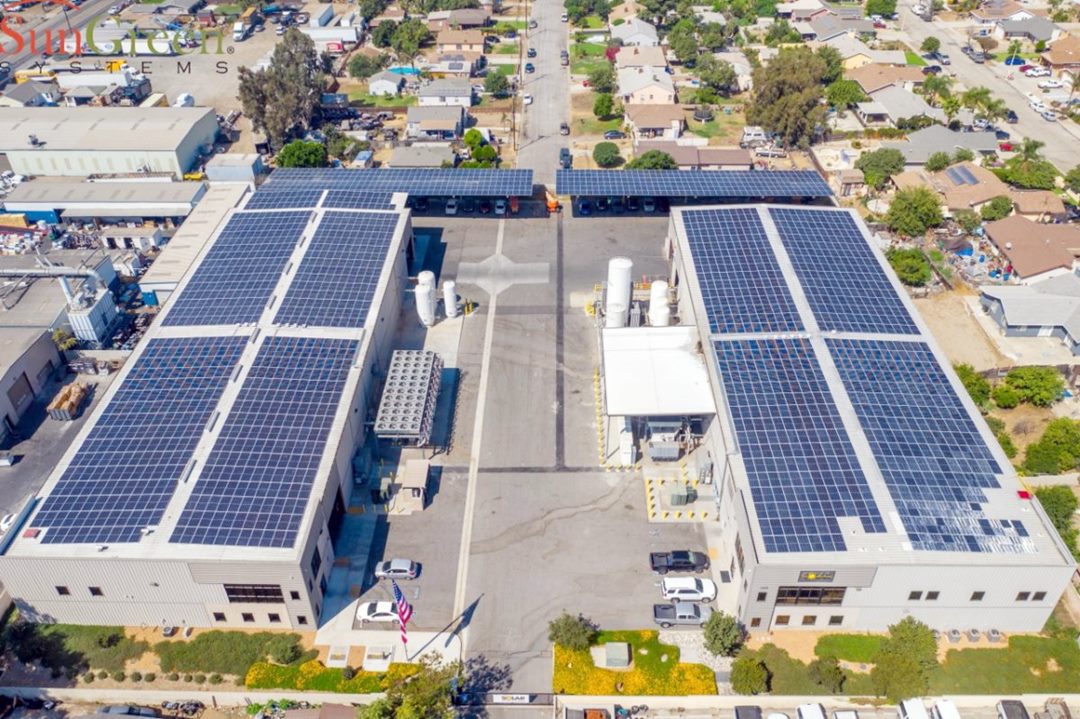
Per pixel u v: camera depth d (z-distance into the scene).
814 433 73.62
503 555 73.69
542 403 90.69
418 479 77.62
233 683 63.84
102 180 133.75
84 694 63.41
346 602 70.06
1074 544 73.25
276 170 128.25
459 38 188.12
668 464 83.12
